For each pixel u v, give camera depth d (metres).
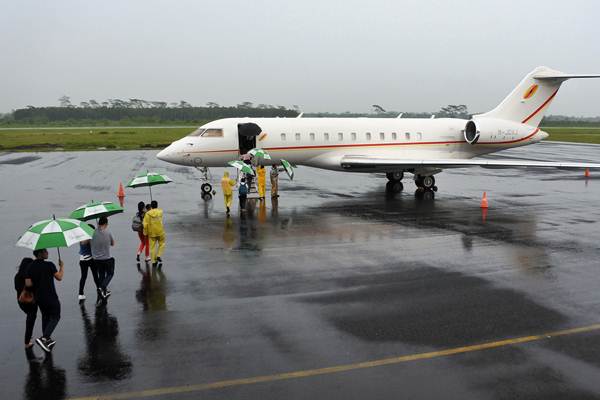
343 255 13.24
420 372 7.21
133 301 10.05
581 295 10.25
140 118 170.00
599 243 14.45
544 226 16.75
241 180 19.62
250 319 9.09
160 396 6.66
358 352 7.81
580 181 29.70
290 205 20.88
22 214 19.03
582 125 170.88
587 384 6.88
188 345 8.09
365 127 25.23
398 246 14.18
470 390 6.74
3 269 12.24
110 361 7.60
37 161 40.78
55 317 8.05
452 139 26.98
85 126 130.38
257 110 163.75
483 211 19.53
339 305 9.73
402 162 22.89
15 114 172.38
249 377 7.10
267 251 13.66
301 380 7.01
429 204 21.20
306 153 24.31
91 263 10.10
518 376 7.09
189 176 32.12
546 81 27.97
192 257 13.11
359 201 21.94
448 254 13.33
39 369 7.39
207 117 172.50
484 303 9.80
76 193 24.23
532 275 11.53
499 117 27.62
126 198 22.84
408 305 9.71
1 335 8.55
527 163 20.84
